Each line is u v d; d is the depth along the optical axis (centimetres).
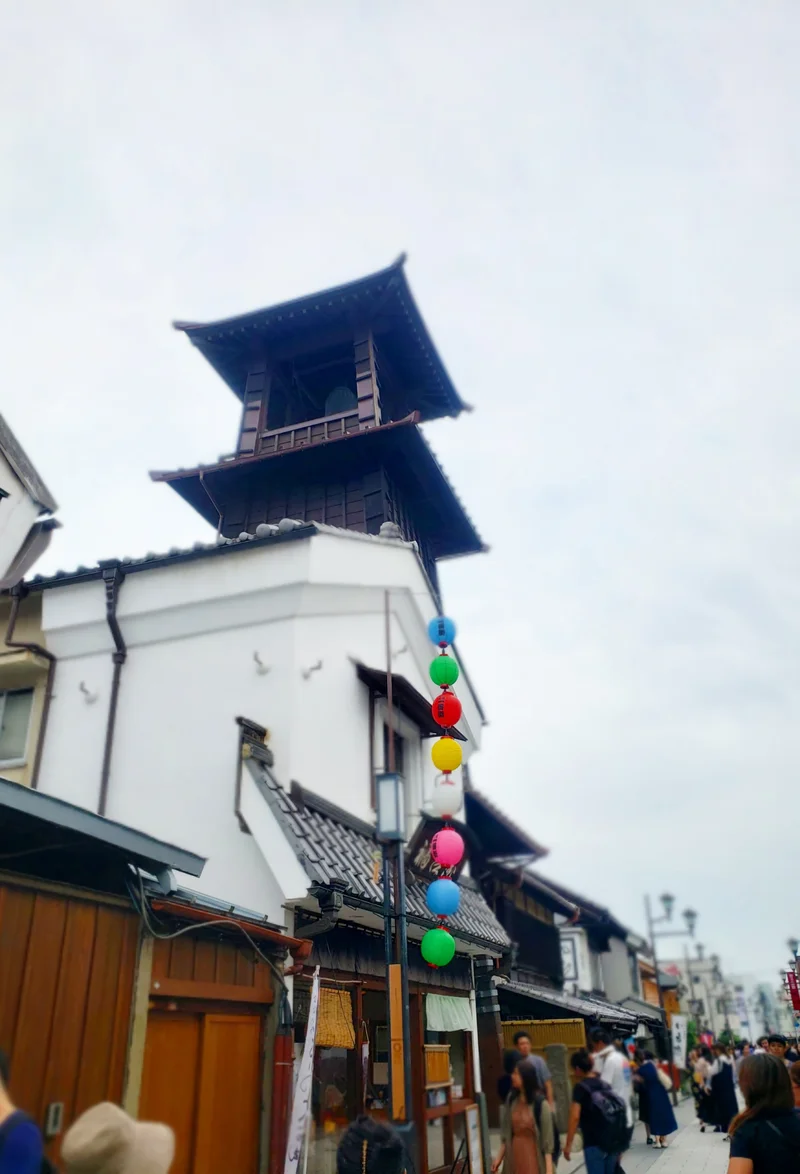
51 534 1397
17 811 552
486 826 1941
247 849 1027
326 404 2125
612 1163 833
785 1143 449
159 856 664
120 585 1250
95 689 1239
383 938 1175
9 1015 542
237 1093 771
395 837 895
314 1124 927
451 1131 1148
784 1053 946
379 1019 1155
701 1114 1911
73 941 607
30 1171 233
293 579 1172
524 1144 833
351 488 1794
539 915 2478
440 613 1596
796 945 2309
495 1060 1495
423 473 1862
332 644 1241
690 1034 3725
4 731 1277
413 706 1391
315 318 1941
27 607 1342
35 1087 553
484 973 1573
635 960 3634
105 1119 373
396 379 2162
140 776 1147
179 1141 691
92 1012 613
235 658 1182
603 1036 1167
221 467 1797
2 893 552
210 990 750
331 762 1165
